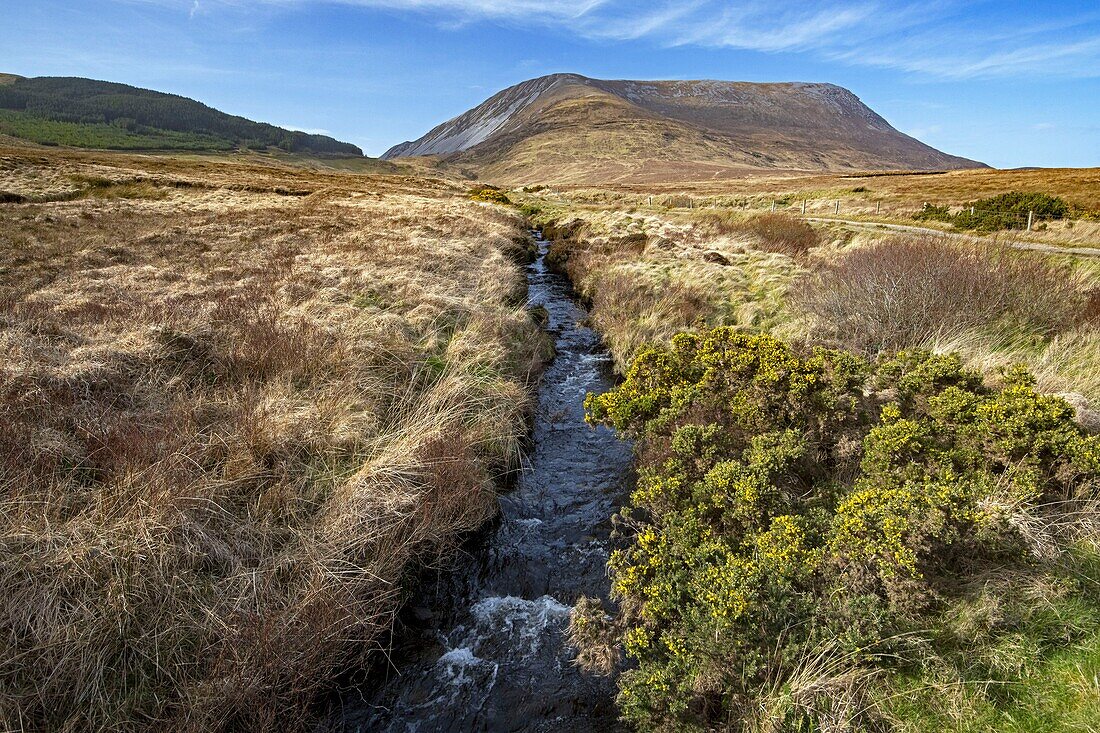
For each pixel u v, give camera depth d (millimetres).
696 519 4711
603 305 14758
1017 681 3098
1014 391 5016
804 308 11742
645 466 6645
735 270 16234
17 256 13406
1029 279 9539
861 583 3734
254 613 4219
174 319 8672
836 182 66438
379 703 4379
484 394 8508
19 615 3742
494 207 40375
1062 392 6176
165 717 3637
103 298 10117
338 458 6219
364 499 5461
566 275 20781
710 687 3498
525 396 9242
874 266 10859
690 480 5336
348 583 4688
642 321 12578
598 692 4355
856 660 3361
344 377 7816
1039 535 3908
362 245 17625
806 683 3289
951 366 5723
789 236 22359
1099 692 2881
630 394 6914
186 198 31516
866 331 9742
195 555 4508
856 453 5398
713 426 5496
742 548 4359
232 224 21516
